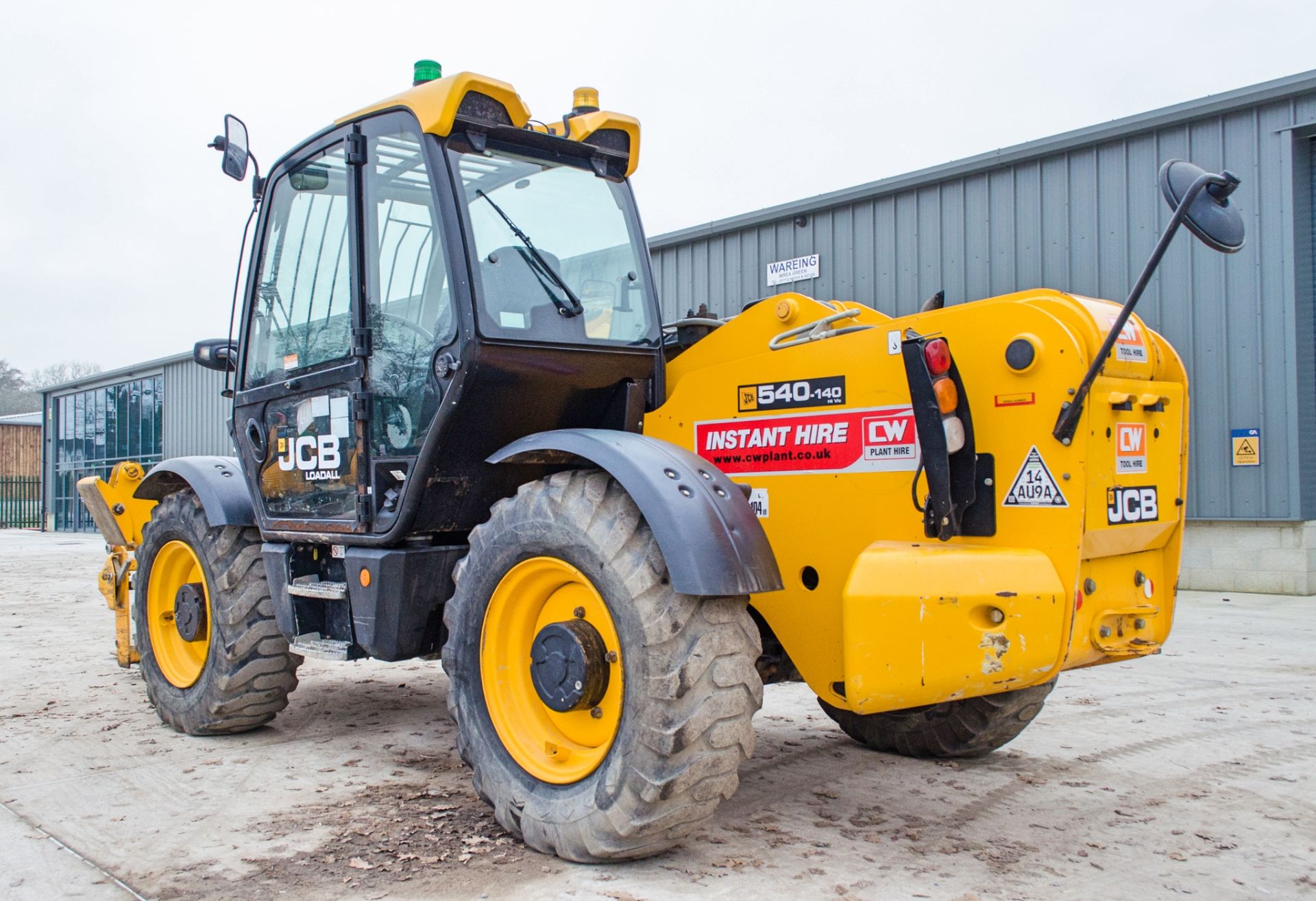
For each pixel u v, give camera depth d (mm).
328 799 3418
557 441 2986
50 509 29938
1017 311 2822
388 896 2566
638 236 3795
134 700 5086
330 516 3740
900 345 2984
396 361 3471
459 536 3684
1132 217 9453
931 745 3857
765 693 5215
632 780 2607
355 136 3592
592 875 2701
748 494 3004
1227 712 4699
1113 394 2820
